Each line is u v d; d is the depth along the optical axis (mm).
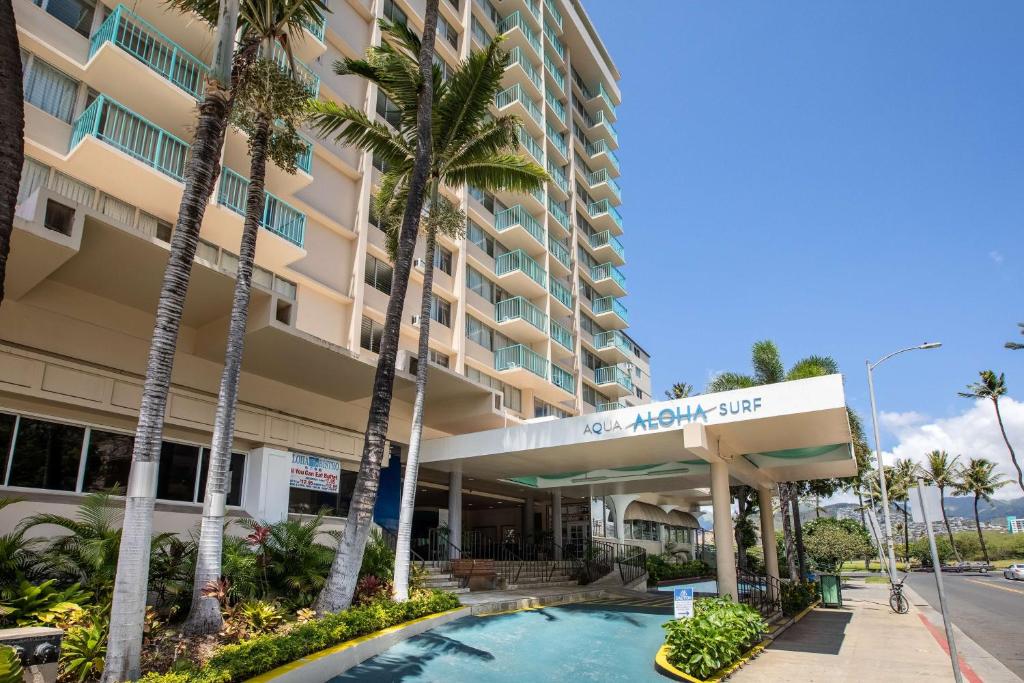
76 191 14938
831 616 20359
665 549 47594
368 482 11875
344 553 11461
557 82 44688
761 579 22016
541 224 37844
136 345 13883
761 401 14008
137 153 14922
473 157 15969
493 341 32375
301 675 8344
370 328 23438
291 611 11273
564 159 43938
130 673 7176
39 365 12211
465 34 34031
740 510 33844
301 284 20562
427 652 10555
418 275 27125
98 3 16094
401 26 15297
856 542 43969
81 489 12688
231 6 9492
